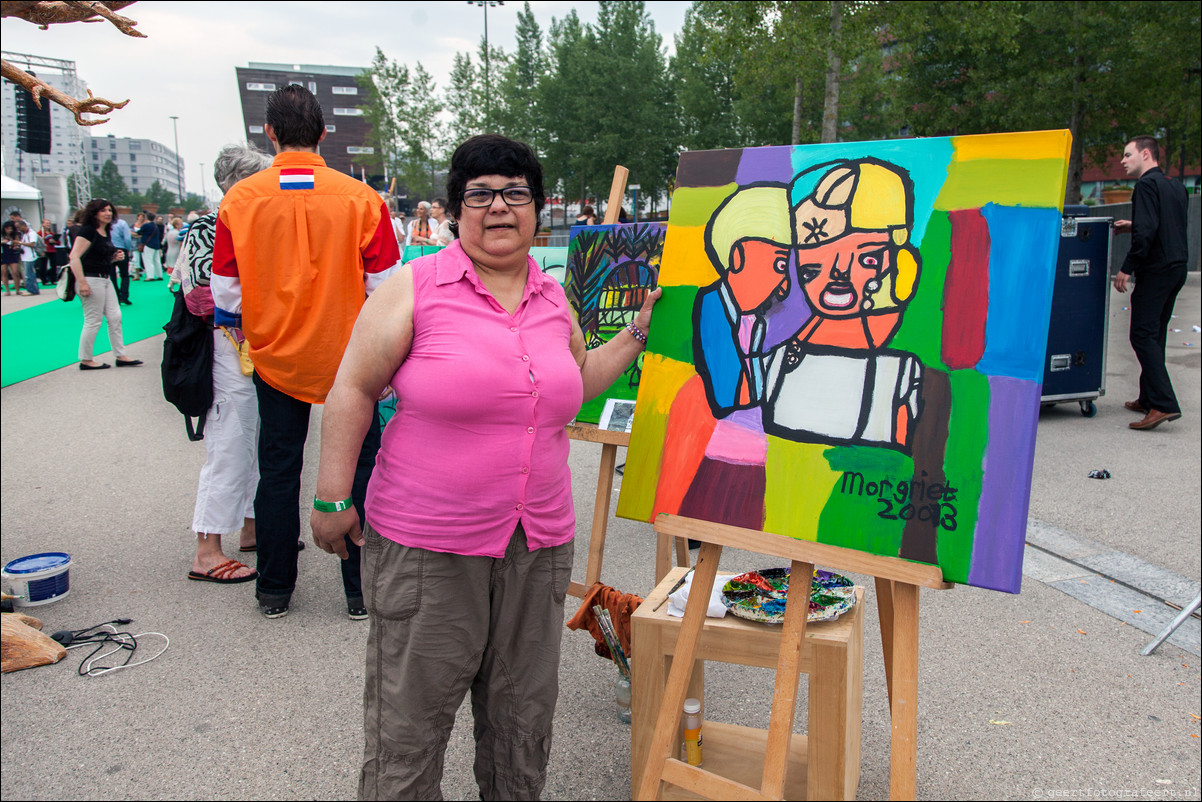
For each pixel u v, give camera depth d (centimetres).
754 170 210
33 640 295
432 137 3956
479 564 177
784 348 197
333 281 302
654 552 411
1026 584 362
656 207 4684
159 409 721
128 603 346
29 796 223
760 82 1571
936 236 185
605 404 316
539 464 181
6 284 1762
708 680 289
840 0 1400
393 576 176
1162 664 294
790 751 225
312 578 375
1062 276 633
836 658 191
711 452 199
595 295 376
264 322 299
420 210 1182
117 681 283
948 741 249
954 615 335
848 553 176
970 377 176
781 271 201
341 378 178
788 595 183
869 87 2359
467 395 170
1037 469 525
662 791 210
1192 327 1105
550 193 4725
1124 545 402
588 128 4284
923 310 184
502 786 196
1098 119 2302
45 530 433
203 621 329
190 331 340
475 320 174
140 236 2042
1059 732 253
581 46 4350
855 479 182
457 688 183
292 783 229
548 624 189
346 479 180
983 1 1788
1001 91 2252
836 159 200
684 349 209
